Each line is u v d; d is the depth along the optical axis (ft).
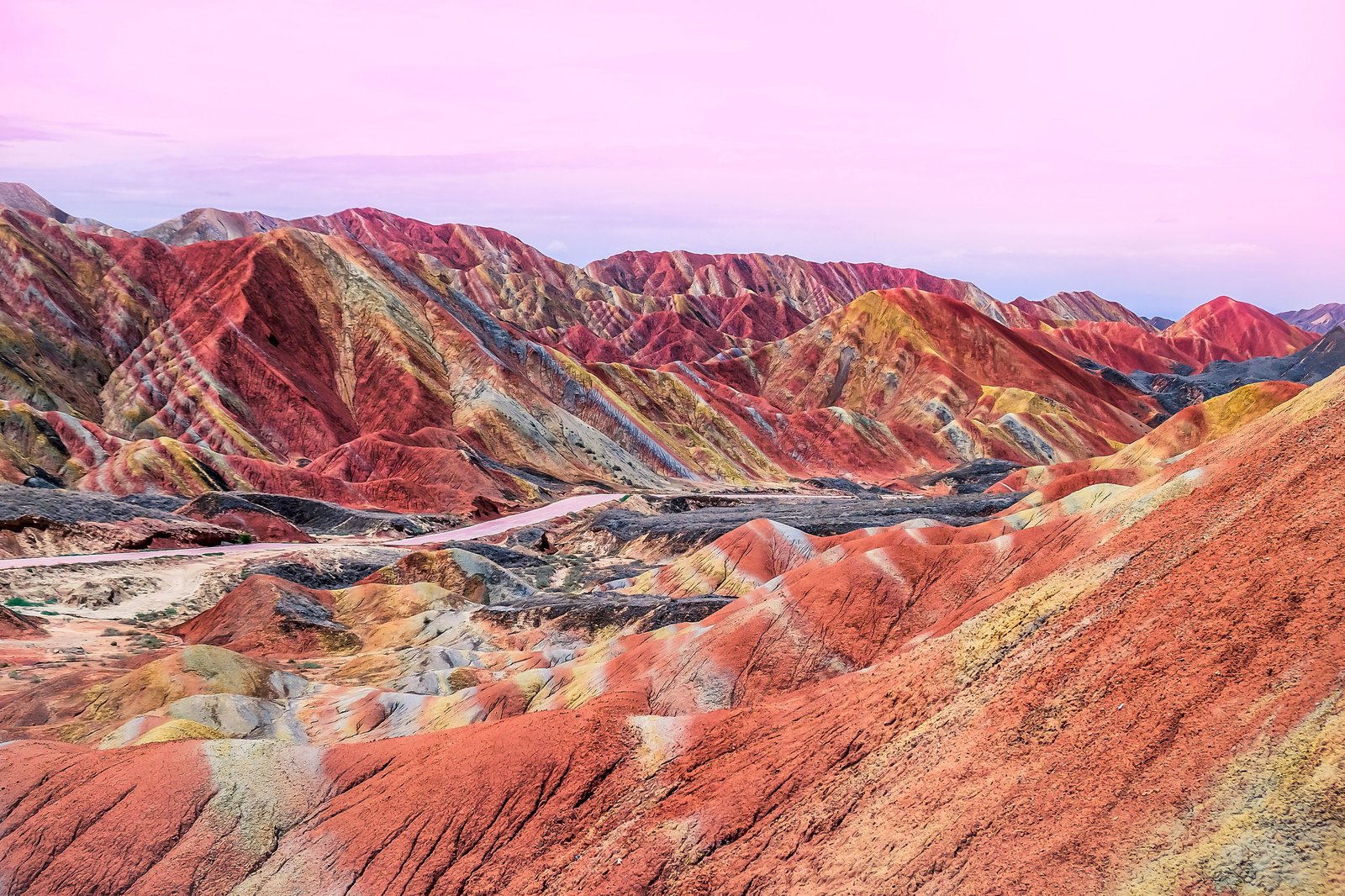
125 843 87.61
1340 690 46.93
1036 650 71.10
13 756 99.71
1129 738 54.90
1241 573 60.64
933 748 67.62
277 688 164.14
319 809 90.12
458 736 94.48
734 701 129.80
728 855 69.92
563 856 77.10
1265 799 45.03
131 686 152.97
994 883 52.16
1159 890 44.98
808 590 147.64
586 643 195.21
